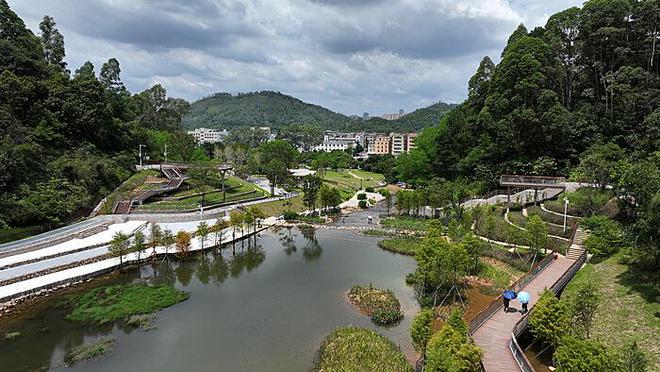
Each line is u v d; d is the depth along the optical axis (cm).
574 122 8019
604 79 8044
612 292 3700
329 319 3853
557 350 2211
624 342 2995
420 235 7019
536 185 6556
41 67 9362
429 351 2286
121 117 12088
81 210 7112
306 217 8569
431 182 8838
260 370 2986
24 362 3094
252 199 9706
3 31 9250
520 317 3419
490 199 7894
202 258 5812
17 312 3909
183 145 13212
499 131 8331
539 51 8275
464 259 4188
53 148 8219
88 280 4791
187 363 3086
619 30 7756
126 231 6531
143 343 3384
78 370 2984
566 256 4941
